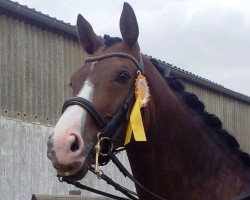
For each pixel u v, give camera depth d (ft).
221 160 11.42
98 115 10.18
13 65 32.48
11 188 31.89
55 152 9.64
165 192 11.19
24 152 32.65
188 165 11.23
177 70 36.04
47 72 34.30
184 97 11.78
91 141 10.07
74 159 9.69
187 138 11.30
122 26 11.11
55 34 34.94
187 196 11.16
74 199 17.62
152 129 11.12
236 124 46.14
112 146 10.50
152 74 11.41
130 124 10.59
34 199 16.53
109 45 11.14
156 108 11.19
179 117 11.33
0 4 30.76
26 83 33.09
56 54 34.94
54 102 34.58
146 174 11.18
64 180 10.21
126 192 11.01
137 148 11.09
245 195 10.76
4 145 31.60
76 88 10.54
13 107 32.27
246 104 48.01
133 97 10.71
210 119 11.73
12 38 32.50
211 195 11.15
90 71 10.65
